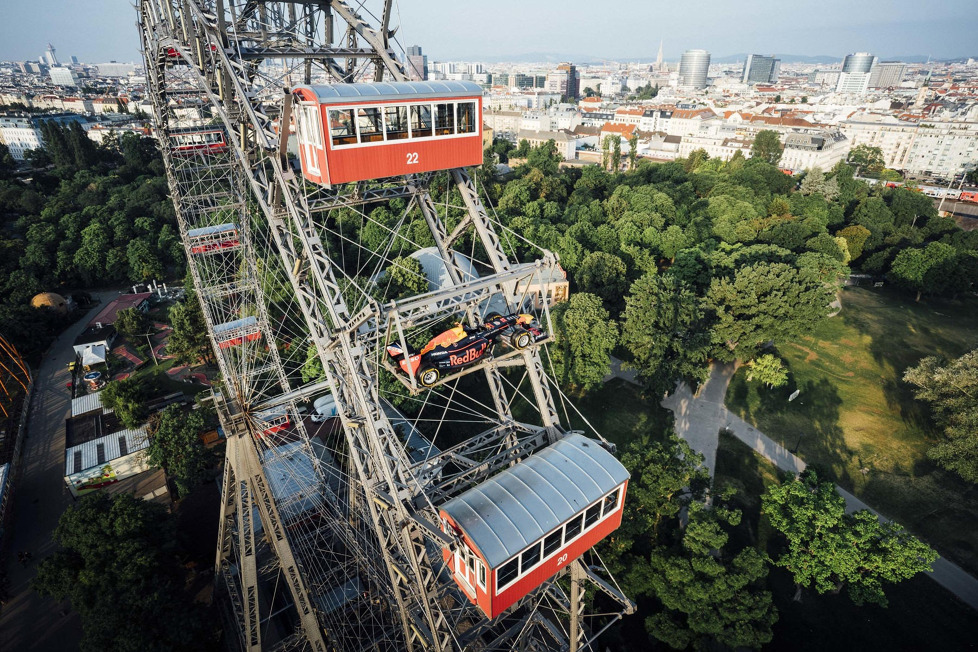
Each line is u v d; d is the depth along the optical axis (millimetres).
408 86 27031
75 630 41500
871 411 69438
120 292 98438
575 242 97438
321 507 47375
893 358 80875
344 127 25312
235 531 40594
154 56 50344
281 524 33656
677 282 78000
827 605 44875
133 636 33969
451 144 29234
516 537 22969
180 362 76312
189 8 36594
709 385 75250
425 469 29578
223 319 68812
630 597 41875
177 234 105938
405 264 77438
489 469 30234
